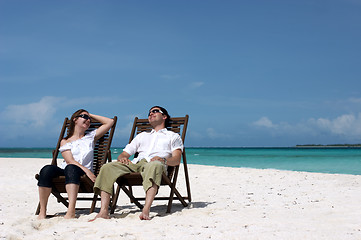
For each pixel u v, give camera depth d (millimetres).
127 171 4051
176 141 4410
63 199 4312
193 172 10680
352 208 4305
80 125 4434
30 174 10180
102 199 3889
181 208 4664
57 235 3125
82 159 4250
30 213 4453
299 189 6613
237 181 8359
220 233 3086
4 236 3021
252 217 3861
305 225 3381
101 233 3133
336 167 15695
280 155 32906
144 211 3789
